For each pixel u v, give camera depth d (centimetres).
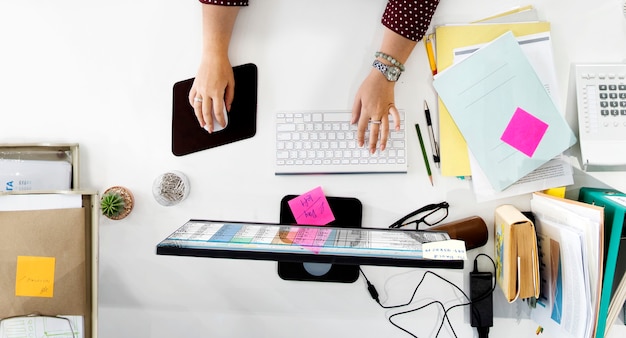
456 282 114
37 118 118
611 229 92
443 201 113
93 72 117
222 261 118
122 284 119
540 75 108
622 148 106
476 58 107
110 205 114
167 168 117
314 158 113
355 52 113
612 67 107
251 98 114
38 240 99
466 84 108
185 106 116
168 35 115
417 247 86
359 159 112
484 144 108
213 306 119
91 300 103
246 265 118
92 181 118
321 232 98
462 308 114
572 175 110
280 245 86
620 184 109
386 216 114
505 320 114
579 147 110
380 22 112
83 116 117
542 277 106
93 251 101
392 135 112
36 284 101
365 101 108
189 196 117
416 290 115
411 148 112
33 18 117
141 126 117
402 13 101
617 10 108
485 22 110
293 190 115
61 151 116
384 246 87
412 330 116
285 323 118
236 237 92
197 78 112
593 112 107
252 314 118
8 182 111
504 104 107
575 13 109
